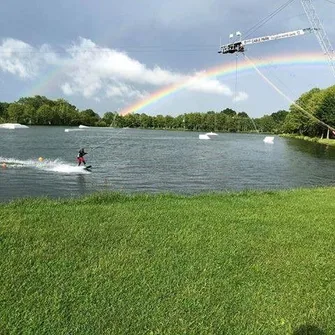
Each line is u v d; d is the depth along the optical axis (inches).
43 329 298.4
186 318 323.6
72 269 407.2
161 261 439.2
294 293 380.5
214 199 856.3
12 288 358.9
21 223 561.0
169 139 5177.2
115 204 744.3
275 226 618.8
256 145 4340.6
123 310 331.0
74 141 3870.6
